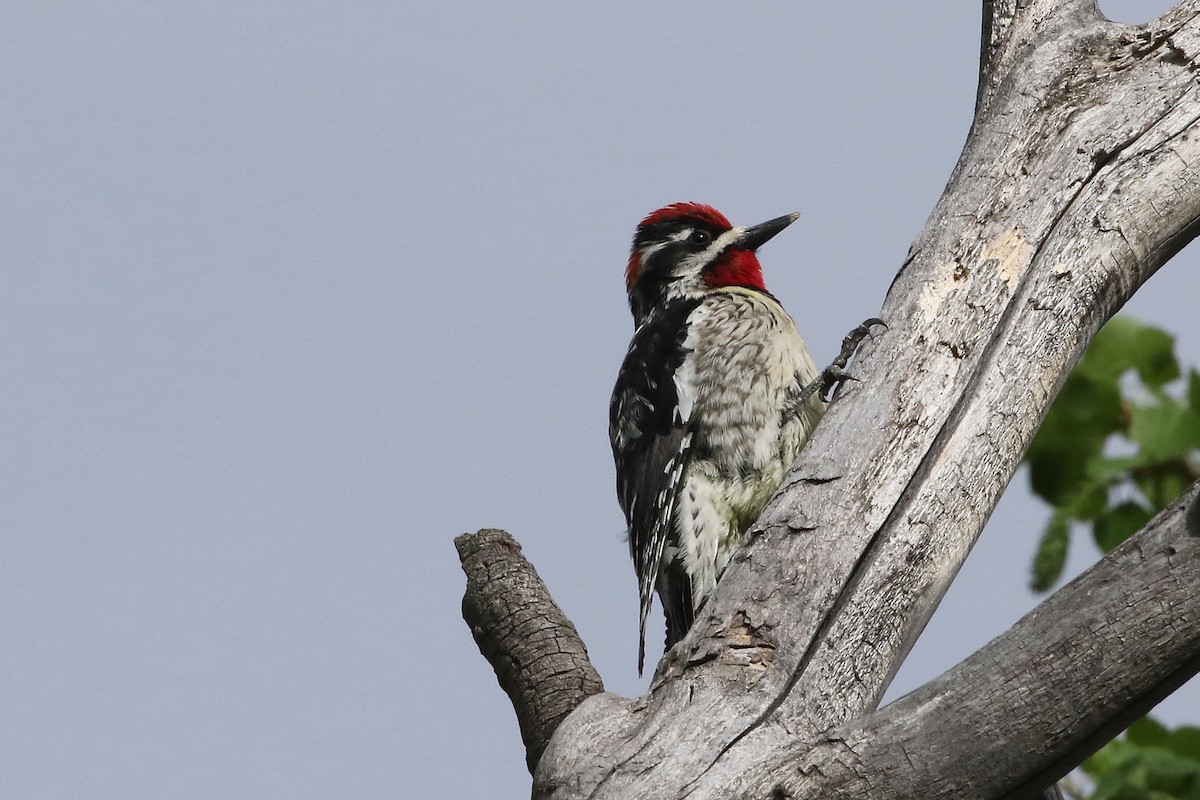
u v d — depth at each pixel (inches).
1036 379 334.6
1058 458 462.6
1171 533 283.3
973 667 283.3
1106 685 278.2
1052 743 279.3
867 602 307.4
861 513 316.5
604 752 288.8
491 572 383.6
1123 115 358.3
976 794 280.1
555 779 289.4
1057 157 356.2
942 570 316.8
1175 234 354.3
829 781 280.2
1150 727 419.5
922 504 318.7
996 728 278.5
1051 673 279.0
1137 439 453.1
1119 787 411.8
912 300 345.1
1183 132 354.0
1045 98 365.4
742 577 311.7
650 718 293.0
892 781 279.0
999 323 338.6
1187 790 408.2
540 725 358.6
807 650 300.7
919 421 327.6
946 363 334.3
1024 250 346.0
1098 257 345.7
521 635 371.2
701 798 279.1
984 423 327.9
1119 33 372.2
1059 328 339.0
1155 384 461.4
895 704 284.8
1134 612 279.0
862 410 331.6
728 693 292.8
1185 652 277.7
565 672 364.5
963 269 346.3
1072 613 282.2
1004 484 330.6
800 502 320.2
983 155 363.3
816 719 291.9
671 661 301.4
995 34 385.7
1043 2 384.5
